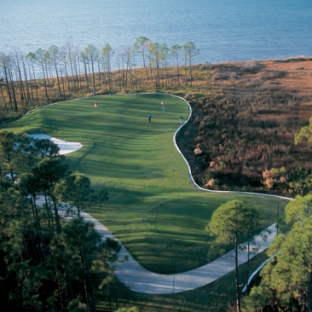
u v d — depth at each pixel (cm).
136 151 4997
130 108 6844
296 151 5334
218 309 2469
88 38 18625
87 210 3572
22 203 2538
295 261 1825
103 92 8256
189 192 3944
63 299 2561
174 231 3200
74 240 1986
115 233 3209
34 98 8194
